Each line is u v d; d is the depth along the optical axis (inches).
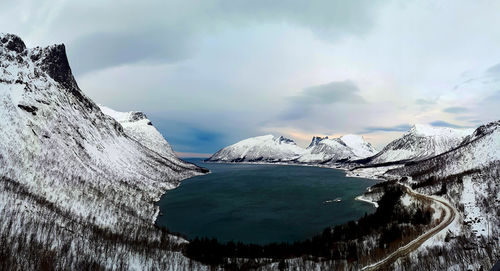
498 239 4158.5
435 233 4835.1
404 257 4047.7
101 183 7657.5
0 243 3550.7
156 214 7652.6
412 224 5531.5
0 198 4362.7
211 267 4271.7
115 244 4448.8
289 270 4094.5
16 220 4057.6
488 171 7377.0
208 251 4862.2
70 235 4291.3
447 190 7598.4
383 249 4461.1
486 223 4877.0
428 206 6594.5
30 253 3572.8
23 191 5036.9
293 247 5137.8
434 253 3978.8
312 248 5009.8
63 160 7495.1
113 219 5733.3
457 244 4165.8
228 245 5182.1
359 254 4443.9
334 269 3988.7
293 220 7470.5
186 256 4662.9
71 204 5585.6
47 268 3430.1
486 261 3555.6
